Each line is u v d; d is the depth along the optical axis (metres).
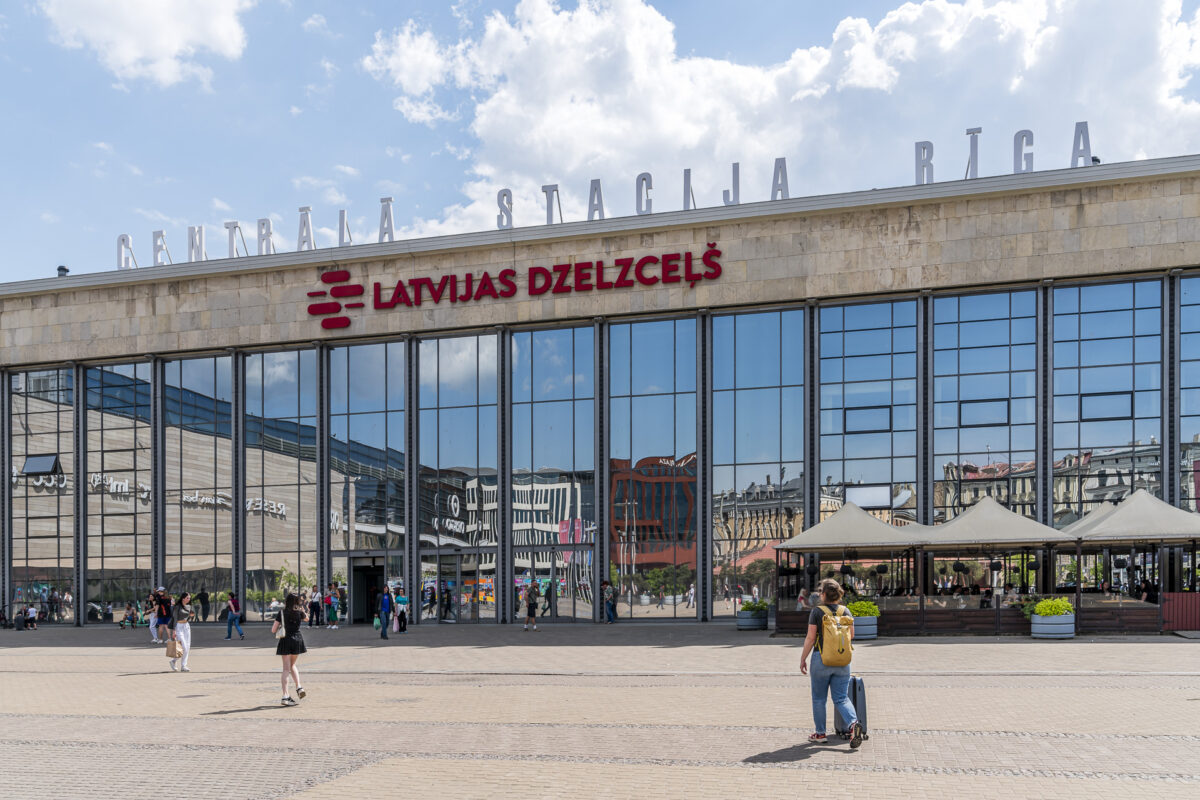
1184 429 38.38
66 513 52.91
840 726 13.23
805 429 42.50
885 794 10.55
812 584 40.47
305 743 14.36
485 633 40.12
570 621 44.72
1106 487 39.00
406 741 14.35
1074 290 40.00
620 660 26.53
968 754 12.57
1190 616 31.11
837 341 42.59
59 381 53.69
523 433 46.31
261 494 49.84
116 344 51.91
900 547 34.75
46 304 53.38
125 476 52.16
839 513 35.75
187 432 51.28
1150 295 39.22
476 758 12.95
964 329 41.16
